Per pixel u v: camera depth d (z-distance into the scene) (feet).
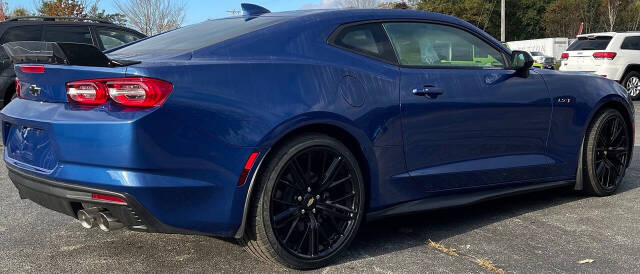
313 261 9.66
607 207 13.89
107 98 8.29
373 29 10.94
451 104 11.29
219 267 9.80
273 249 9.25
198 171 8.47
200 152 8.45
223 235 9.05
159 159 8.15
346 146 10.12
